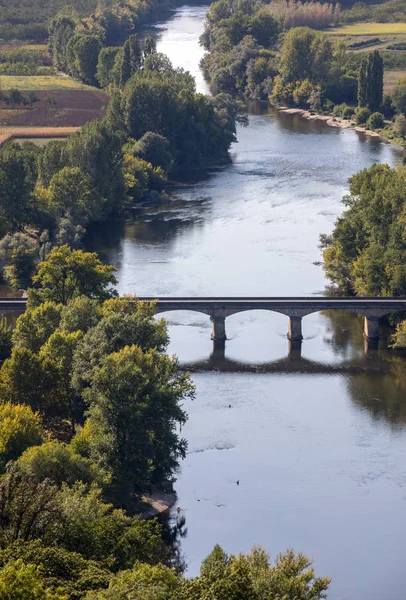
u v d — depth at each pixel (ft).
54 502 450.71
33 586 378.73
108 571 425.28
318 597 432.25
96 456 595.06
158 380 636.07
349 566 573.74
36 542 424.87
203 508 625.00
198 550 587.68
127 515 602.44
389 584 559.38
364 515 619.26
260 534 602.03
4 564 408.05
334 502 631.97
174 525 607.78
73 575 419.74
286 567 440.04
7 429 578.66
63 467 549.54
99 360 646.74
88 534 458.09
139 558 470.39
